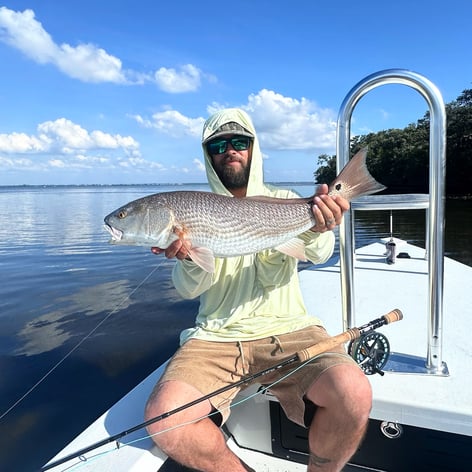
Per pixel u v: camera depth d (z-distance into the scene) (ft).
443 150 2.97
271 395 3.30
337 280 6.53
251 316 3.59
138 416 3.08
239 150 4.20
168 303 9.37
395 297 5.49
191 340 3.47
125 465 2.55
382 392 2.97
